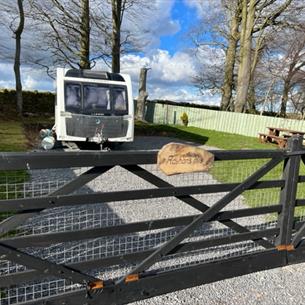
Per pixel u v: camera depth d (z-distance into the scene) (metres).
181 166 2.61
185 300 2.63
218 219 2.91
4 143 9.77
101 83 9.58
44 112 22.34
